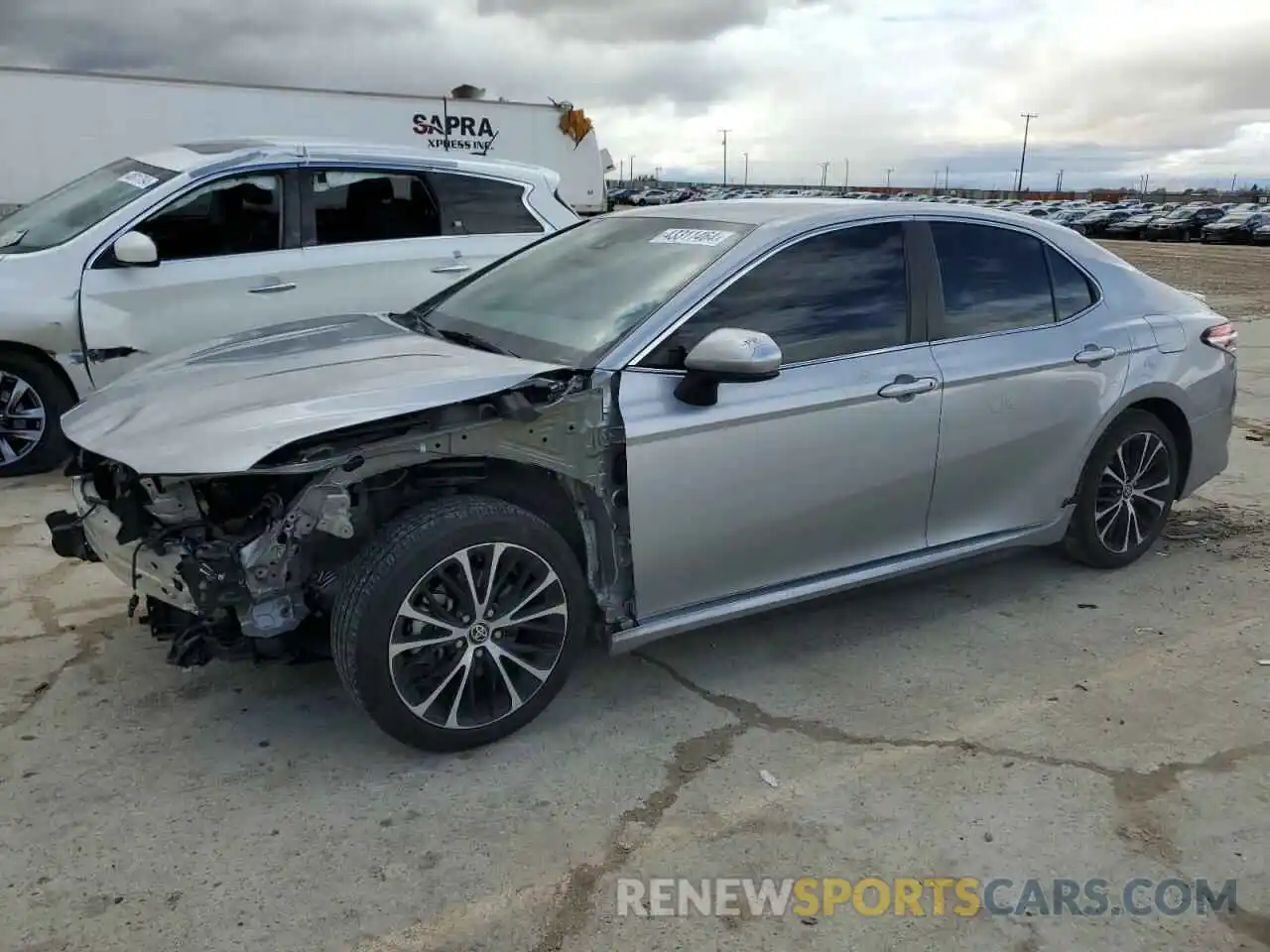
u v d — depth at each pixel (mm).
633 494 3217
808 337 3590
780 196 4457
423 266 6645
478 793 2963
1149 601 4426
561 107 14445
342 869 2629
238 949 2354
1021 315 4176
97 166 12031
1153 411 4707
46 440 5855
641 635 3395
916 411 3754
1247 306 16344
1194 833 2850
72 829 2756
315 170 6348
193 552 2840
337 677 3617
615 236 4117
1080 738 3322
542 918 2477
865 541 3814
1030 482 4238
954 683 3676
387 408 2879
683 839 2781
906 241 3908
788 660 3834
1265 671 3795
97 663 3658
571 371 3178
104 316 5727
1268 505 5805
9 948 2332
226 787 2961
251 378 3240
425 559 2906
